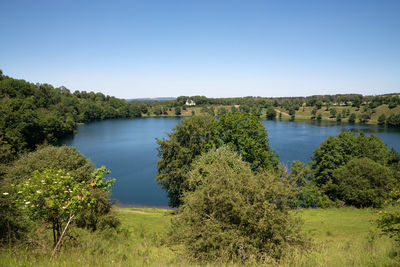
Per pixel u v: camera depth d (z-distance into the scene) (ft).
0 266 16.25
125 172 156.46
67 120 323.57
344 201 100.63
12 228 23.39
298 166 105.40
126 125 430.61
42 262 18.39
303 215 76.64
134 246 33.14
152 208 103.30
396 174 100.22
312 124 417.08
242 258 23.15
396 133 301.63
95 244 29.89
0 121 194.08
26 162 72.18
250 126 95.55
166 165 94.48
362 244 32.91
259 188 25.68
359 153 126.21
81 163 78.74
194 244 24.47
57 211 20.66
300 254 23.57
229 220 25.53
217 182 26.96
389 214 31.73
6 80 317.22
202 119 101.40
